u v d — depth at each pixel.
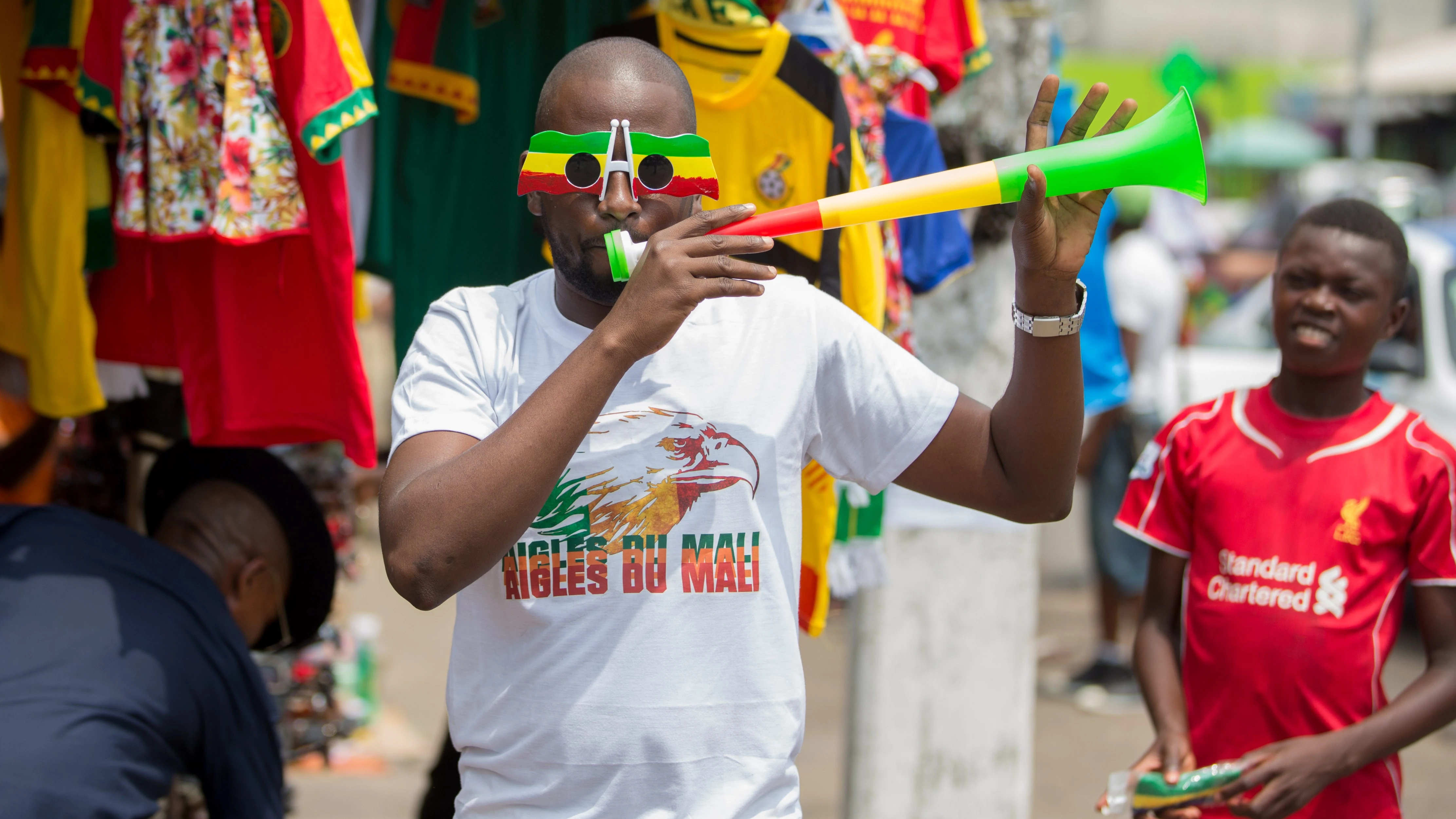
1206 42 48.25
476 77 5.54
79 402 5.05
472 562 3.12
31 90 4.95
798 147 5.27
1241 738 5.13
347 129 4.42
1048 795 10.63
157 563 4.84
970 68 6.66
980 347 7.76
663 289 3.09
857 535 5.95
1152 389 12.90
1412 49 39.47
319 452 7.04
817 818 10.23
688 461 3.49
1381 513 5.02
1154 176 3.38
